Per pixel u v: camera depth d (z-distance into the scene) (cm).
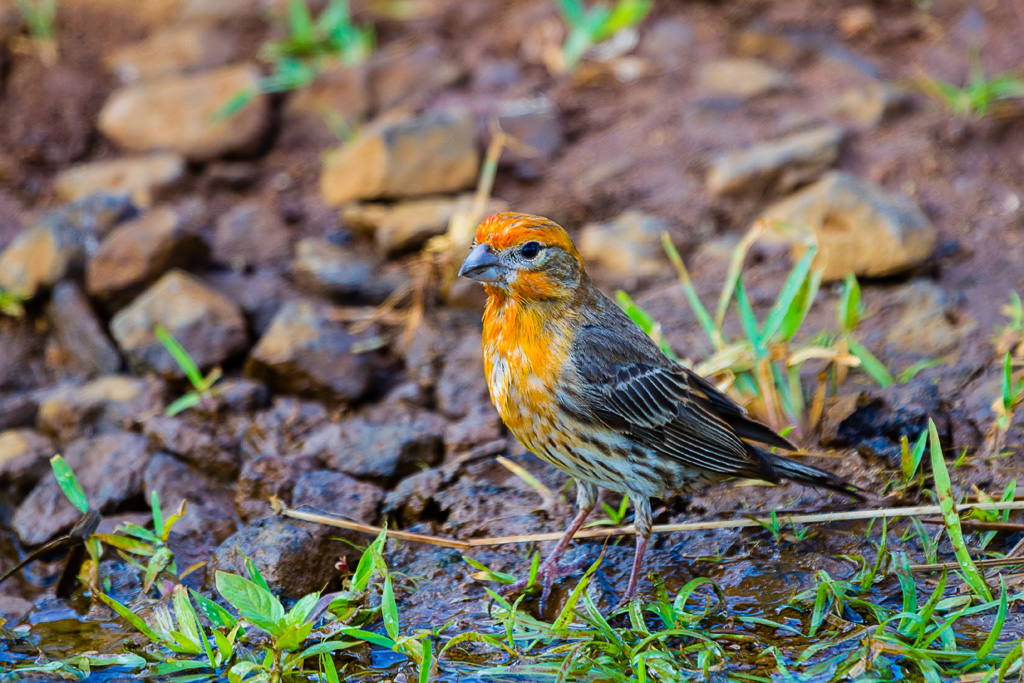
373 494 966
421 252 1276
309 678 776
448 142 1368
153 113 1494
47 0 1669
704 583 857
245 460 1055
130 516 988
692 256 1266
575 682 752
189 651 804
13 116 1523
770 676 746
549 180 1380
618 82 1514
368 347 1177
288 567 865
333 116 1503
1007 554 834
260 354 1125
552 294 824
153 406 1115
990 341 1077
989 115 1359
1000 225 1242
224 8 1705
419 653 773
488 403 1098
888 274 1179
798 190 1300
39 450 1062
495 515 951
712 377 1053
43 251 1230
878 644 741
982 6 1562
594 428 838
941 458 801
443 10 1666
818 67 1485
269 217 1348
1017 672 712
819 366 1080
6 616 886
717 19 1585
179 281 1207
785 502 929
